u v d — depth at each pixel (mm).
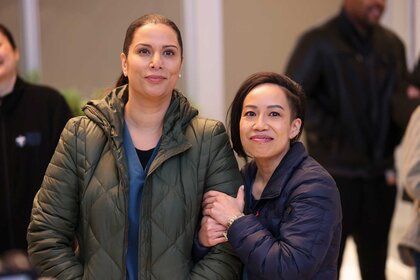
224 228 2049
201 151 2129
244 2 5531
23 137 3062
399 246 3070
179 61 2098
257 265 1941
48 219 2119
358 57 3889
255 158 2143
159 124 2156
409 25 5211
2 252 3031
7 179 3037
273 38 5602
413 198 2990
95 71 5398
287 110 2090
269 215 2055
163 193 2057
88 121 2164
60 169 2129
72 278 2080
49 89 3201
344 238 3887
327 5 5645
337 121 3900
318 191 1980
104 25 5379
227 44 5543
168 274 2041
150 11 5414
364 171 3877
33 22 5285
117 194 2053
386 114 3904
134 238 2070
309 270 1924
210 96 5531
